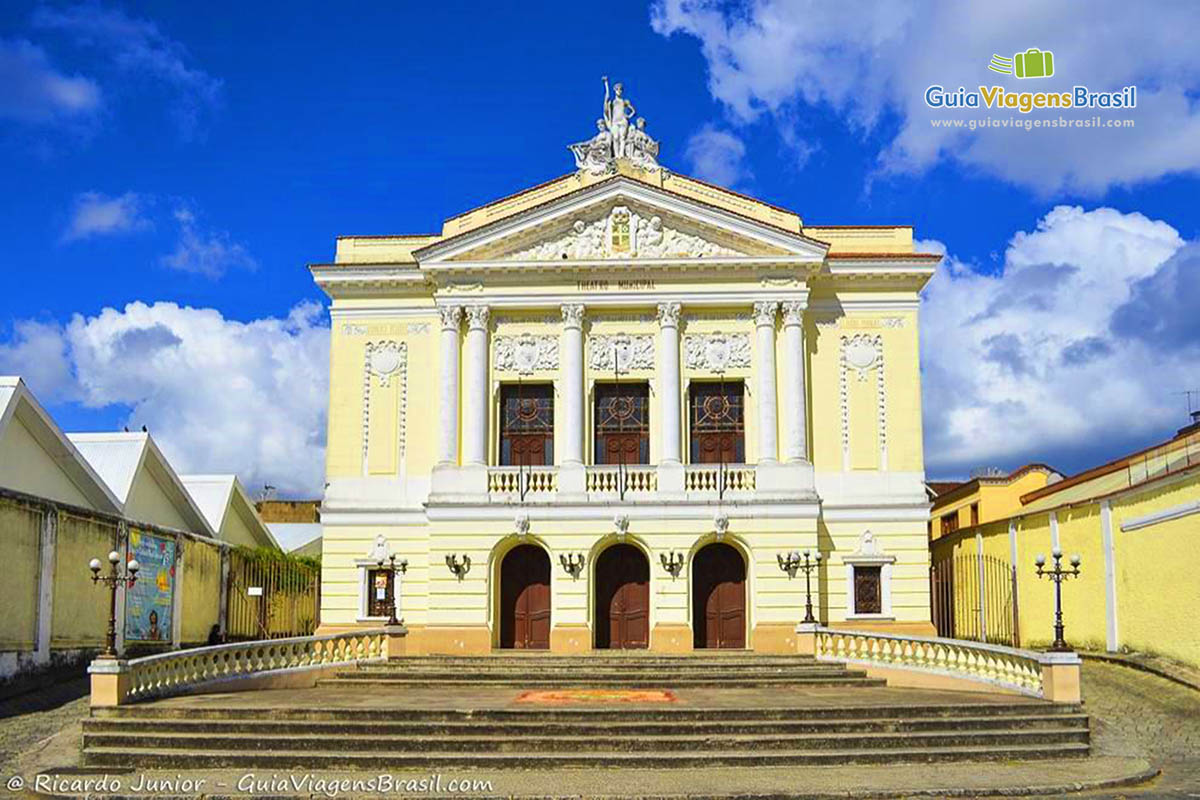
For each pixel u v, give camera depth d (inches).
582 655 1331.2
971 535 1702.8
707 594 1499.8
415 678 1191.6
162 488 1684.3
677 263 1513.3
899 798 741.3
